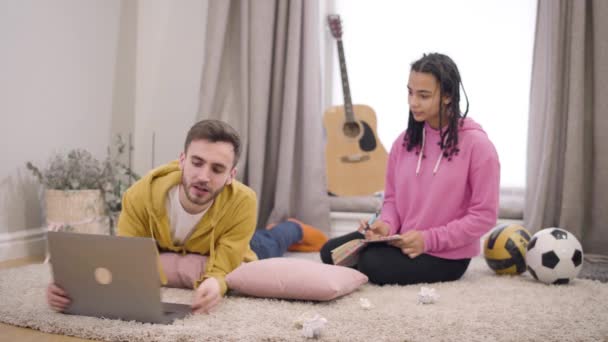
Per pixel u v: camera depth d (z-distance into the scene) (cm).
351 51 360
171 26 363
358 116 341
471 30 345
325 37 364
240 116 343
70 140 316
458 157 225
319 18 345
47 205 283
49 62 299
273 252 263
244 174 341
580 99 301
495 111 343
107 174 307
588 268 265
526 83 338
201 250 202
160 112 365
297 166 345
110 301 155
